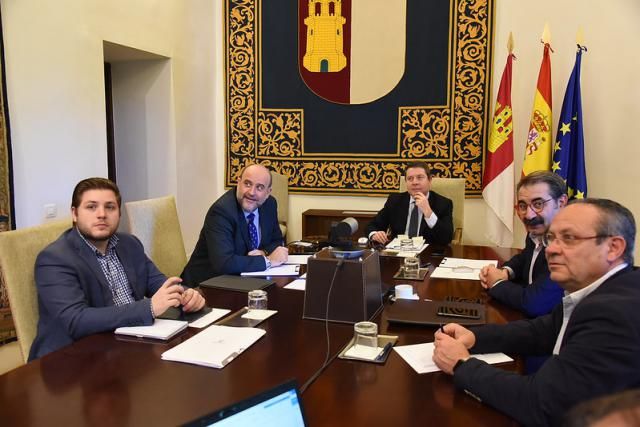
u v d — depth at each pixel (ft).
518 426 3.54
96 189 5.99
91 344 4.93
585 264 4.13
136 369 4.37
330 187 15.58
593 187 13.16
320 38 15.11
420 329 5.32
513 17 13.71
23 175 9.96
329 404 3.77
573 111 12.64
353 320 5.50
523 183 6.64
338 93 15.19
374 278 5.80
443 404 3.80
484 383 3.81
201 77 15.37
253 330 5.22
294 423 2.74
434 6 14.24
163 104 14.12
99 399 3.85
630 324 3.51
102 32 11.62
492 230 14.10
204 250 8.70
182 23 14.30
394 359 4.58
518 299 5.94
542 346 4.66
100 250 6.30
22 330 5.76
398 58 14.65
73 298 5.53
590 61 12.90
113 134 14.74
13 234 5.88
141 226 8.69
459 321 5.36
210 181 16.16
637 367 3.44
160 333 5.06
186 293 5.67
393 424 3.51
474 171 14.46
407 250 9.32
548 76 12.80
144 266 6.84
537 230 6.53
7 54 9.52
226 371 4.32
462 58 14.17
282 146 15.78
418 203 10.53
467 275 7.54
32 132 10.09
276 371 4.33
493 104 14.16
